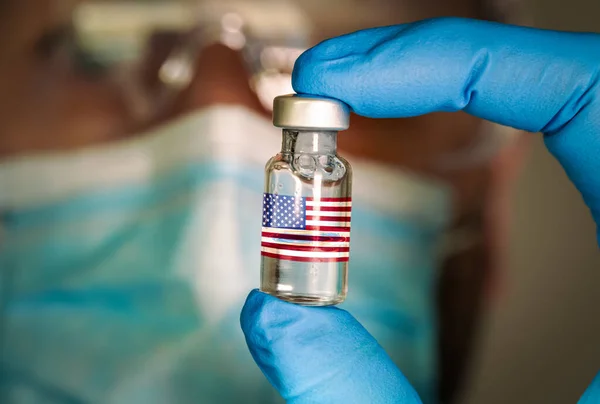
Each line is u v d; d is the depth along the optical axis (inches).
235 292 15.6
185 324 15.6
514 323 16.8
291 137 7.4
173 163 15.6
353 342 7.7
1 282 15.7
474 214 16.3
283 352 7.5
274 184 7.4
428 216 16.1
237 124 15.5
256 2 15.7
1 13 15.7
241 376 15.7
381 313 15.9
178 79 15.7
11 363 15.8
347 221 7.5
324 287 7.4
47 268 15.8
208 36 15.7
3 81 15.8
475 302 16.4
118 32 15.7
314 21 15.8
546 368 17.0
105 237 15.8
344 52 7.7
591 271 16.9
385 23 15.9
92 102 15.8
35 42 15.8
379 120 16.0
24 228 15.8
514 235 16.7
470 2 15.9
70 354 15.7
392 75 7.6
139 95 15.7
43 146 15.8
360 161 16.0
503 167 16.4
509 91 7.8
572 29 16.3
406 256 16.1
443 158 16.2
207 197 15.5
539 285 16.8
